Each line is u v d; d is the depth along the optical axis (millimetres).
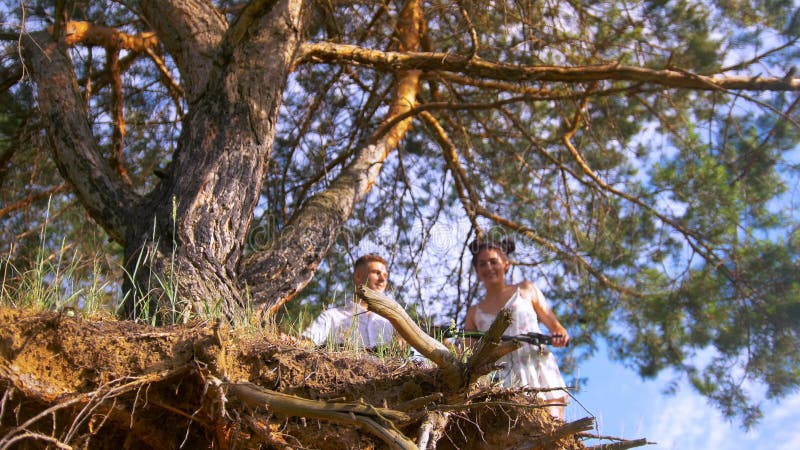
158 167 9523
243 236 6035
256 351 4145
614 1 9016
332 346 4680
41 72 7043
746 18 8844
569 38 9008
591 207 9555
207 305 5012
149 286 5379
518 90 9141
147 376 3859
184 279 5426
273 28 6855
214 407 3900
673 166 9602
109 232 6180
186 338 4008
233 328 4355
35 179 9094
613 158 10000
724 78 8672
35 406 3904
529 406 3973
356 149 8297
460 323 9125
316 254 6520
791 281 8867
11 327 3795
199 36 7105
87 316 4195
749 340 8836
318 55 7840
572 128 9531
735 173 9227
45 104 6824
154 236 5684
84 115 6871
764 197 9109
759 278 8945
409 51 9195
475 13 8641
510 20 9008
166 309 4938
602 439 4504
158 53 9375
